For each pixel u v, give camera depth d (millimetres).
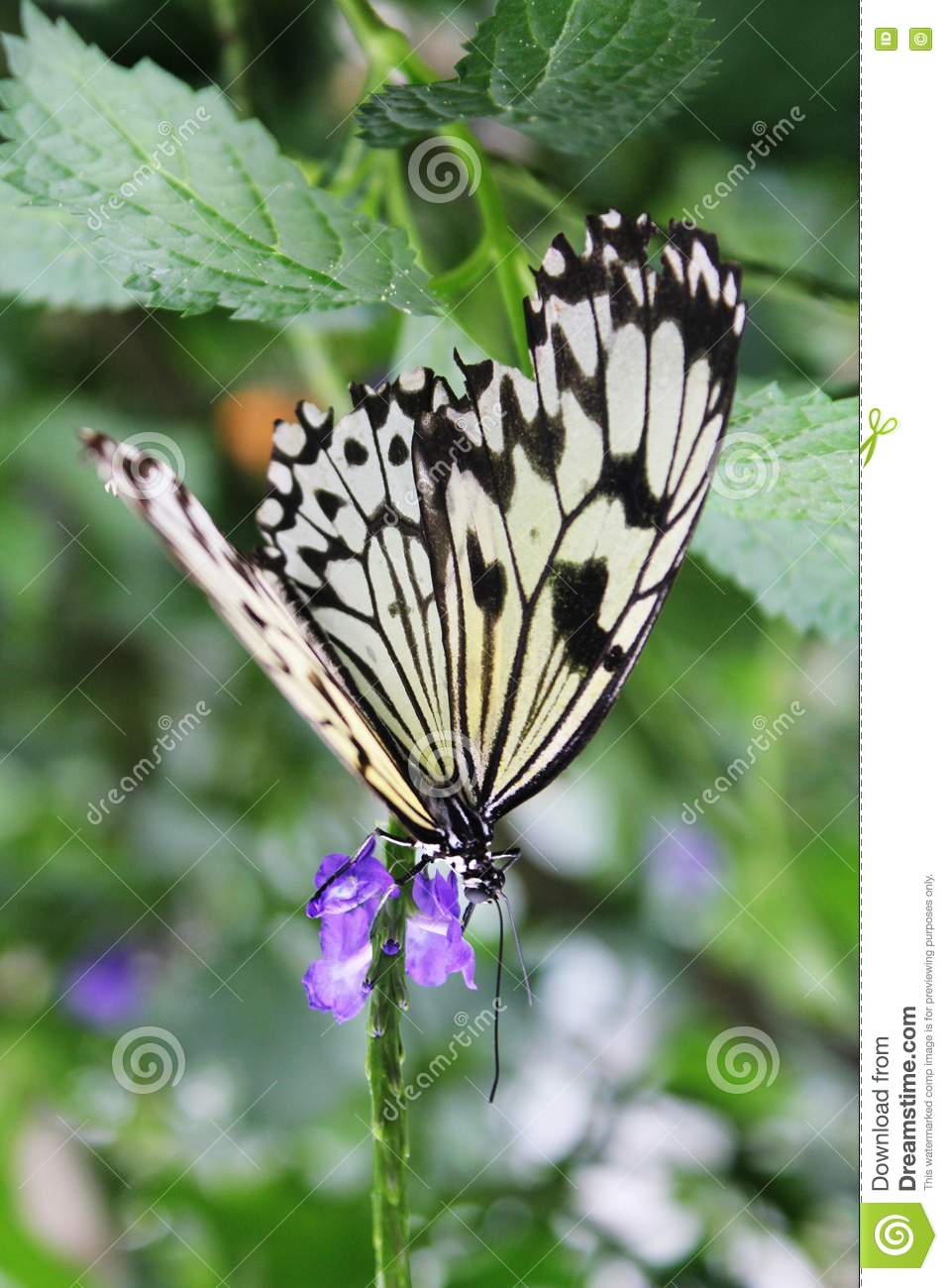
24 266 487
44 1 502
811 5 491
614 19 445
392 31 472
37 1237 538
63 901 564
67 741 572
